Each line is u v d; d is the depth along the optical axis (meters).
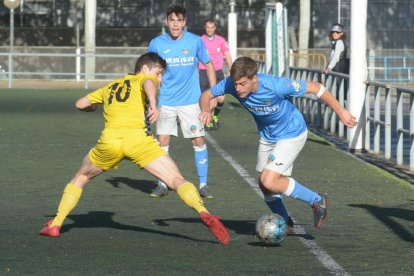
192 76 27.48
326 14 118.62
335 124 46.53
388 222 22.61
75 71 101.88
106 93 20.30
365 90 38.84
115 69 103.31
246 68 19.00
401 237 20.69
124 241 20.02
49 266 17.55
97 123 49.75
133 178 30.20
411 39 114.81
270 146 20.39
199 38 27.67
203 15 123.94
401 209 24.61
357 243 19.94
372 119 38.72
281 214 20.78
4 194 26.58
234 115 56.03
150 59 20.36
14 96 70.56
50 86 84.94
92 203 25.31
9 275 16.78
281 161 19.86
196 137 27.08
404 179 31.30
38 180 29.39
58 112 56.44
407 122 51.34
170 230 21.38
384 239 20.44
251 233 21.09
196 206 18.94
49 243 19.75
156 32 124.25
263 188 20.09
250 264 17.80
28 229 21.33
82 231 21.17
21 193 26.80
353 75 38.88
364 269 17.44
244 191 27.61
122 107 19.98
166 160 19.67
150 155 19.69
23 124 48.62
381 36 114.75
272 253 18.83
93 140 41.47
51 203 25.09
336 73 46.12
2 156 35.47
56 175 30.53
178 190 19.20
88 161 20.47
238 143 41.09
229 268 17.44
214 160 34.91
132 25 124.94
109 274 16.92
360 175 31.31
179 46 27.31
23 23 124.38
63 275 16.83
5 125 47.94
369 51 100.31
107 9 124.69
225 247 19.42
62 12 124.06
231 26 77.56
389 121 36.59
